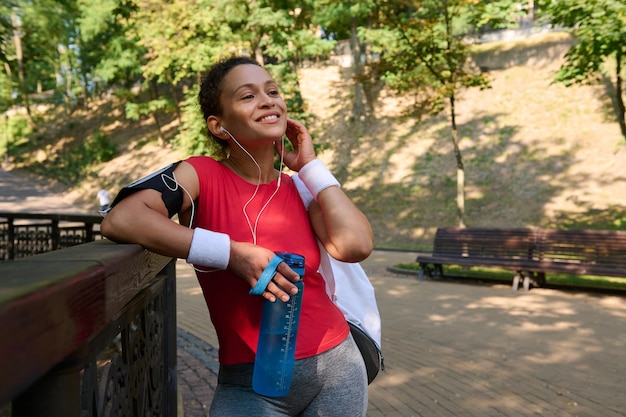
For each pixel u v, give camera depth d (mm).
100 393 1355
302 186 1835
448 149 28172
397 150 29516
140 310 1811
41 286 731
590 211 21656
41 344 715
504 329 7227
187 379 4973
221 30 22938
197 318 7906
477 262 11383
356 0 25656
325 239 1784
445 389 4824
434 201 25125
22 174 40812
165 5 23219
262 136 1700
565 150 25594
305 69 41906
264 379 1548
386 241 23297
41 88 60656
